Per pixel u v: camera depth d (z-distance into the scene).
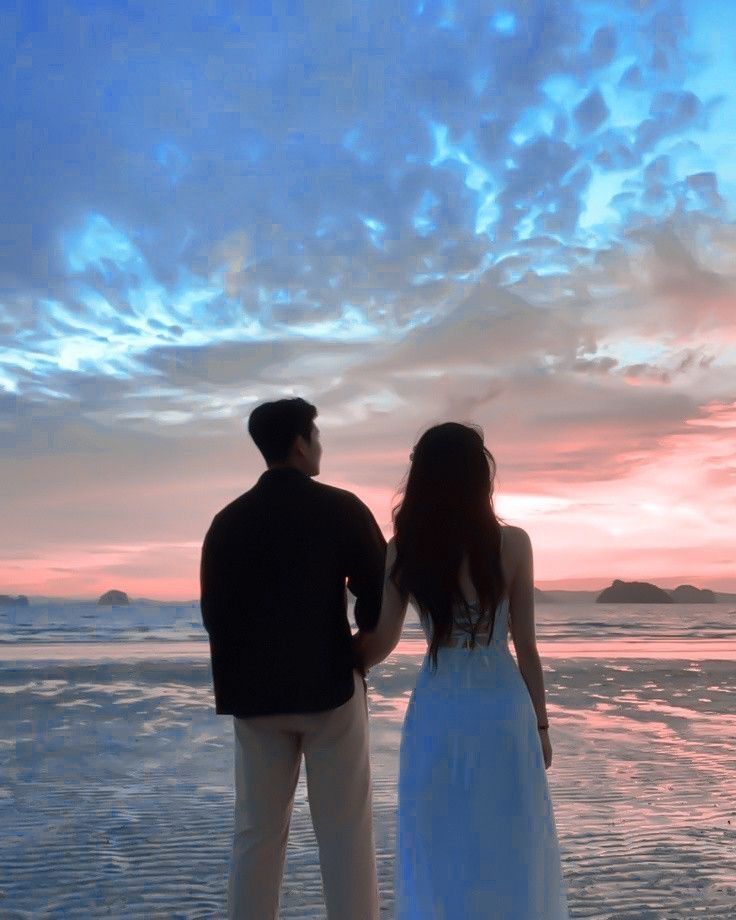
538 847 2.75
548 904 2.73
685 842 4.84
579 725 9.59
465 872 2.69
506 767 2.77
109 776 6.81
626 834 5.02
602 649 26.08
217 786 6.45
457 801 2.75
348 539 3.13
